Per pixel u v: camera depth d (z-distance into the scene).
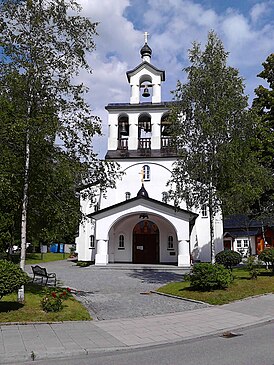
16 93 12.50
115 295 15.45
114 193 34.06
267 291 14.98
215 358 6.93
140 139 35.62
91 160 13.70
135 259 33.12
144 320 10.61
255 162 18.41
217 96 17.91
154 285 18.78
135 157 34.47
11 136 11.95
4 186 11.42
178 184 18.84
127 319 10.73
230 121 17.47
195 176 18.00
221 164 17.33
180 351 7.57
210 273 14.84
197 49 18.70
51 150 13.22
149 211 29.12
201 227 33.28
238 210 17.78
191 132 18.38
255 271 17.72
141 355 7.34
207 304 13.05
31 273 24.48
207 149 17.94
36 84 12.63
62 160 12.94
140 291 16.73
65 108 13.03
